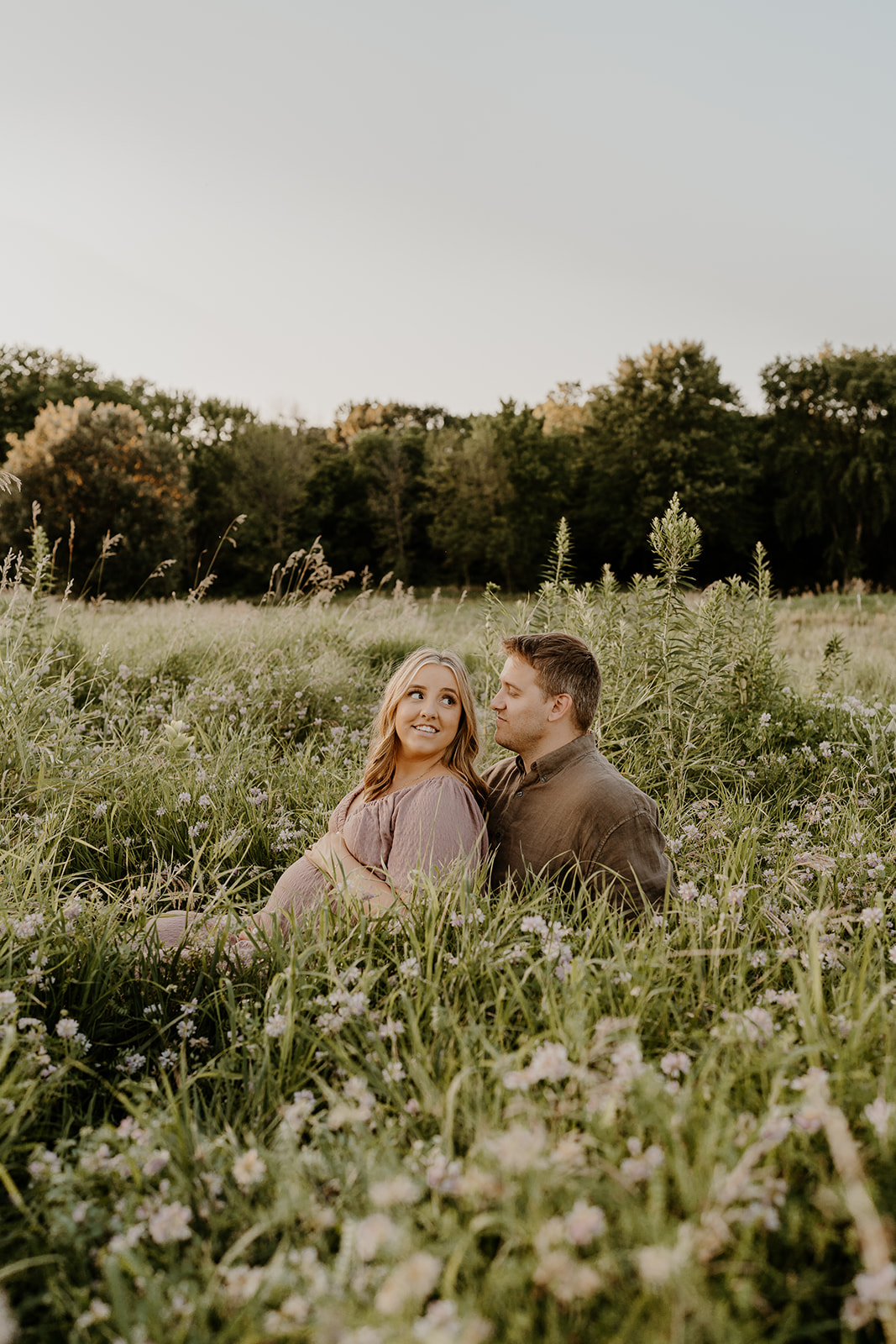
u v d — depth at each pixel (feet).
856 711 15.87
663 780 13.48
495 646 16.87
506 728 8.79
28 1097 5.23
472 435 148.66
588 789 8.33
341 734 16.15
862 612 55.21
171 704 17.67
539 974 6.07
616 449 151.84
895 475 144.77
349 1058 5.68
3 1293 3.84
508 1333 3.40
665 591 14.83
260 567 138.82
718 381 148.36
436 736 8.72
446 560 151.53
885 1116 4.32
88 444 100.89
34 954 6.84
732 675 16.34
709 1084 4.94
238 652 21.79
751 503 152.76
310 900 8.71
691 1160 4.28
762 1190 3.86
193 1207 4.58
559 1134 4.54
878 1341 3.68
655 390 146.00
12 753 12.16
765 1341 3.37
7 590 17.22
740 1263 3.59
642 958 6.47
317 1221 4.07
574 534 153.58
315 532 154.71
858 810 11.50
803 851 9.90
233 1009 6.42
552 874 8.37
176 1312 3.76
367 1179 4.31
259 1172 4.36
